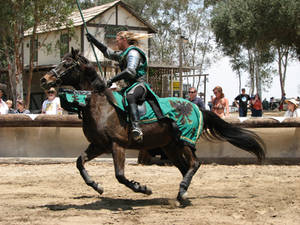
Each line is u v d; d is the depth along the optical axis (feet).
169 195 23.54
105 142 19.77
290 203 21.08
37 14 70.33
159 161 36.63
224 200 21.99
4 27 71.87
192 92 35.86
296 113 37.68
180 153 22.33
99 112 19.66
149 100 20.98
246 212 19.11
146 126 20.51
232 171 32.83
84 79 19.95
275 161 36.88
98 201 21.90
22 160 36.19
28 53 105.29
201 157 37.19
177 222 17.39
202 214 18.84
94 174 31.04
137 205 20.95
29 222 17.40
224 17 110.83
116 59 21.56
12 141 36.73
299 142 37.14
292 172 32.35
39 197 22.94
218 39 117.08
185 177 21.33
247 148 22.85
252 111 71.10
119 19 98.32
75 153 37.11
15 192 24.29
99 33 91.25
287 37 106.01
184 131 21.43
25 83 107.34
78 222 17.46
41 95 103.04
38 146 36.88
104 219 17.94
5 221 17.54
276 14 99.81
